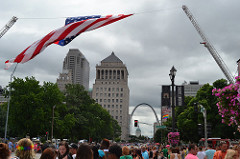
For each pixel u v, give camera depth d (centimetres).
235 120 1647
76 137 9175
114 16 1393
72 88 9094
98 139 11738
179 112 8419
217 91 1677
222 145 1259
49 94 6488
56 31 1402
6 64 1396
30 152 696
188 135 6681
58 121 6788
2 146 593
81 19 1423
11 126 6506
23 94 6238
